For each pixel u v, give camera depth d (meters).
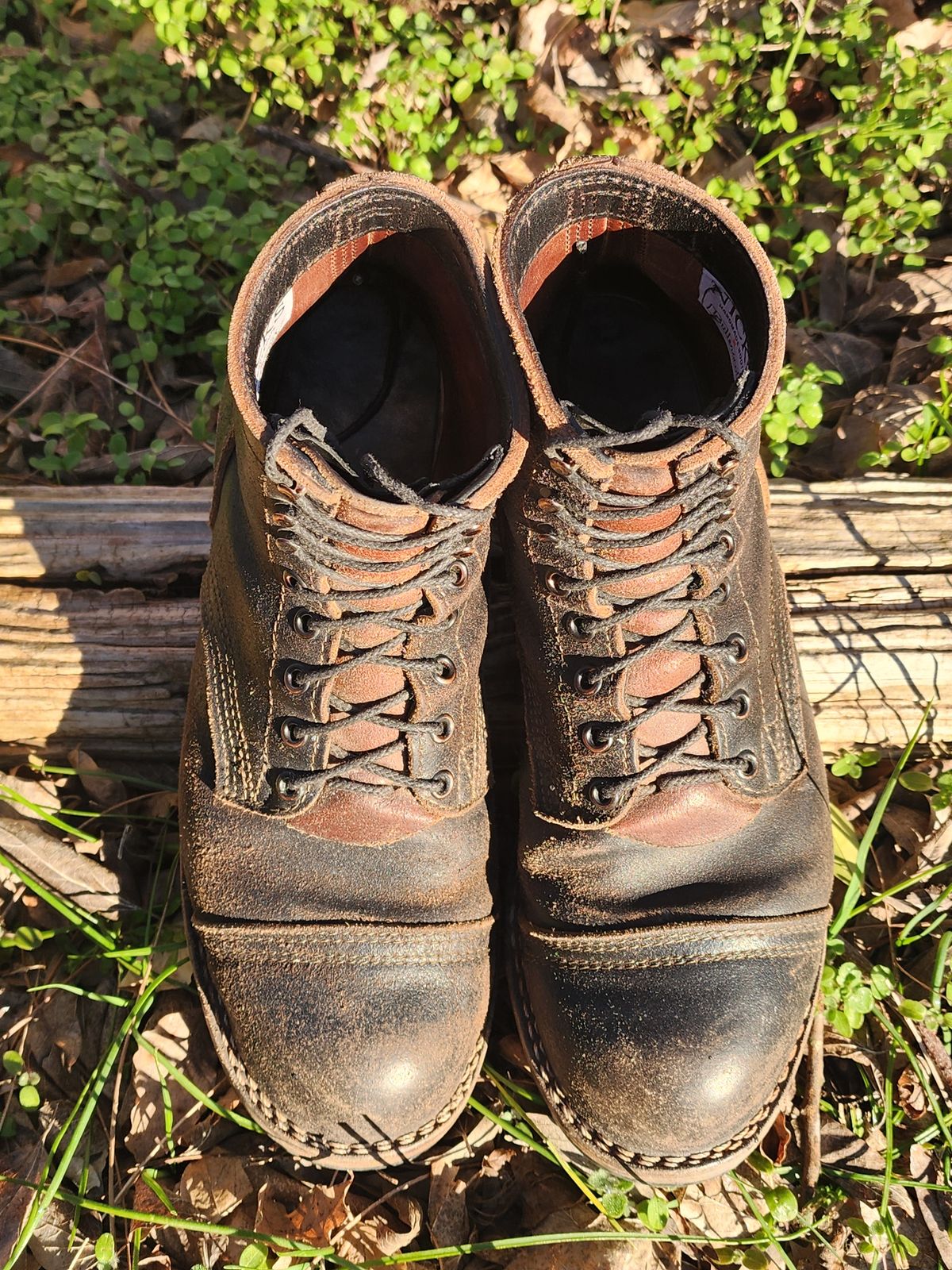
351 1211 0.41
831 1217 0.42
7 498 0.53
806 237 0.68
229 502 0.42
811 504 0.55
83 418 0.58
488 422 0.41
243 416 0.36
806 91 0.72
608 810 0.39
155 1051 0.42
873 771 0.53
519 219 0.40
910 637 0.52
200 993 0.40
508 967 0.43
